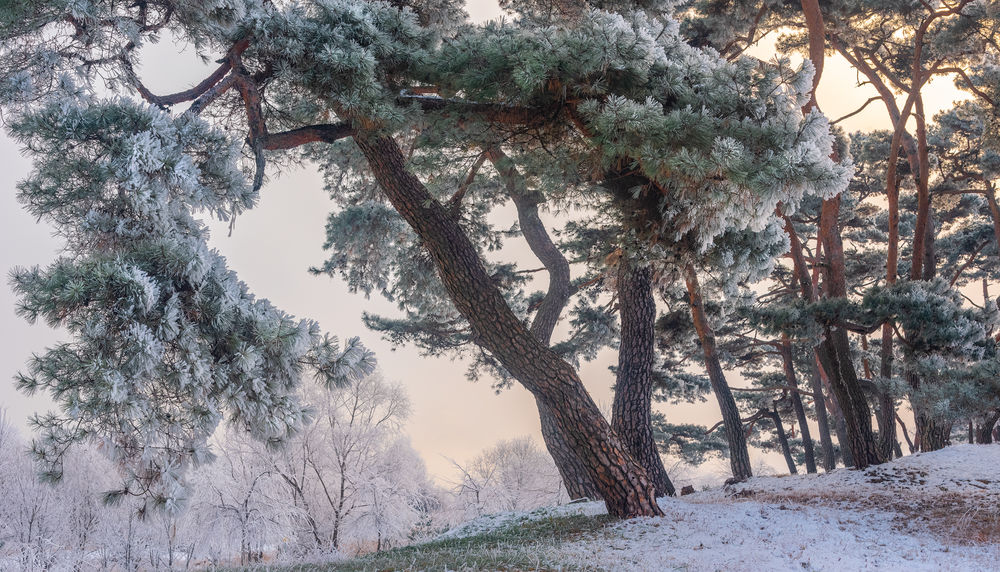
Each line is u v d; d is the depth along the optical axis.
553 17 12.53
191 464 6.88
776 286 28.55
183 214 7.50
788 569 7.11
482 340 10.94
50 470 6.40
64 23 7.75
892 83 22.80
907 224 27.89
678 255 11.38
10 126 7.08
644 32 9.12
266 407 6.95
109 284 6.50
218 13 8.54
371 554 10.34
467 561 7.12
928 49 21.41
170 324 6.49
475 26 10.61
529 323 22.62
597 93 9.36
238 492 19.02
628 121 8.63
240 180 8.00
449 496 27.28
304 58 9.22
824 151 8.87
